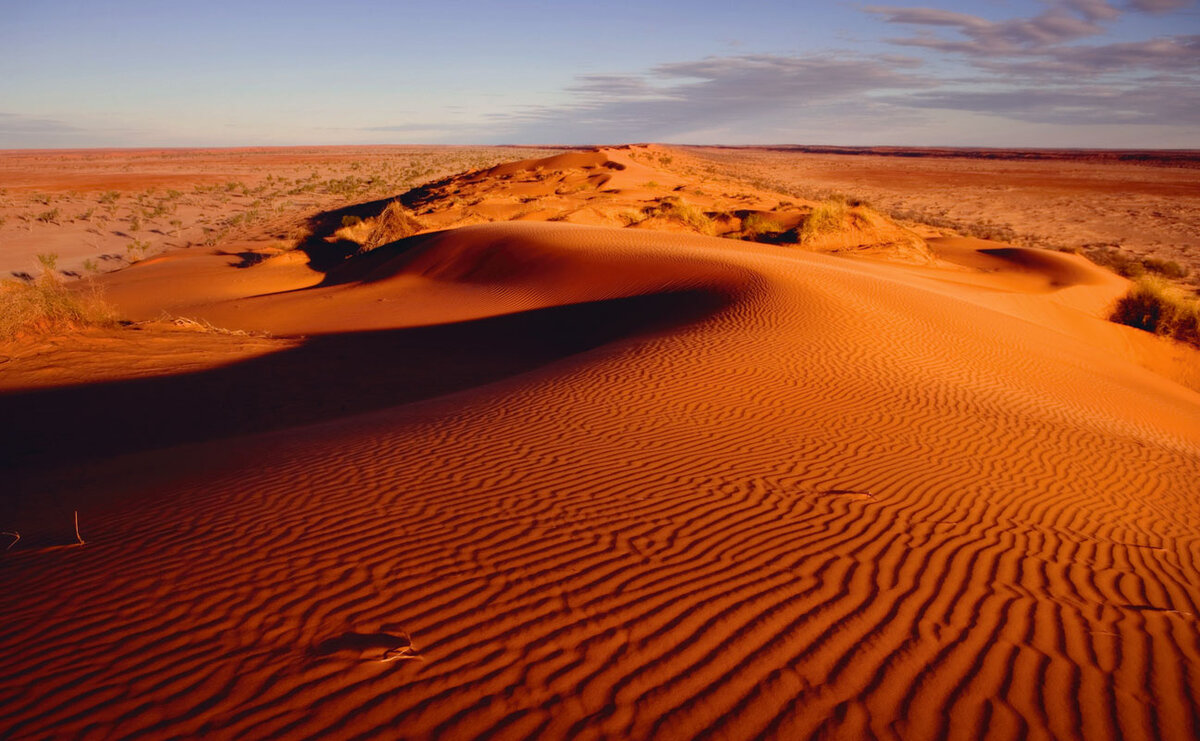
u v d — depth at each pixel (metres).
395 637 4.21
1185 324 26.42
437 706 3.62
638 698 3.70
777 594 4.78
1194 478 8.52
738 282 19.28
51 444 10.44
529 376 11.92
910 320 16.53
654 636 4.25
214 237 53.41
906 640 4.28
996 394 11.70
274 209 69.25
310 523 5.87
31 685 3.81
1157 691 3.91
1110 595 5.05
